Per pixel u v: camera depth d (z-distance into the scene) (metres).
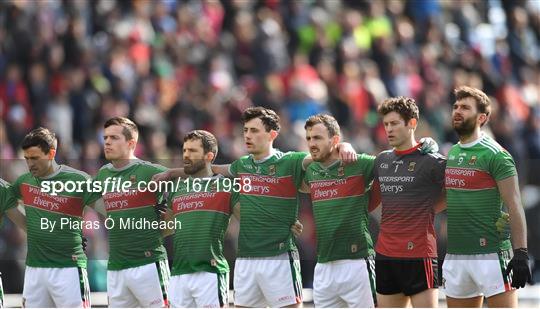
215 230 36.09
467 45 72.00
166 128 59.78
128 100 60.91
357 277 35.28
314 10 69.50
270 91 62.06
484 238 33.94
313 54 66.62
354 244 35.34
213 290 35.84
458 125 34.09
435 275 34.62
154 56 64.44
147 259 36.84
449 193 34.28
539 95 70.00
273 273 35.78
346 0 71.31
